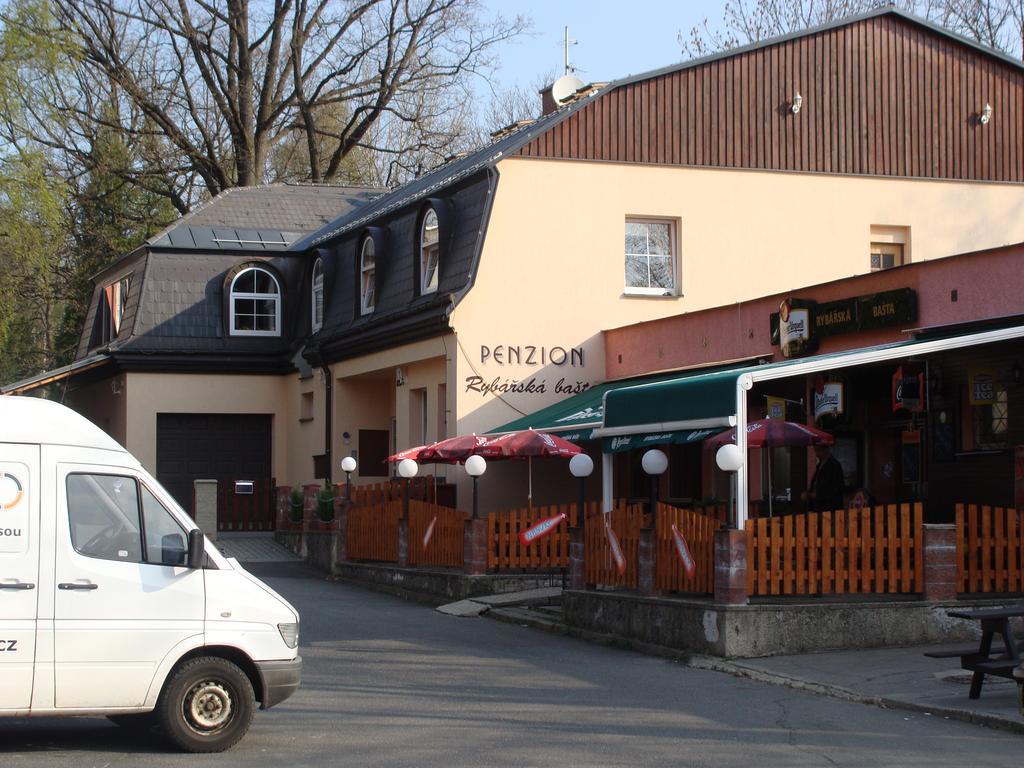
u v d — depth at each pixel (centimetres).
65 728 1153
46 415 1043
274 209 3931
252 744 1061
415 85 5084
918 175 2930
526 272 2667
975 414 1945
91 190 4919
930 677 1339
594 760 1000
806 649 1509
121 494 1048
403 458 2322
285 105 4972
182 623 1041
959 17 4241
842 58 2903
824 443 1916
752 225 2816
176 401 3609
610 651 1642
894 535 1570
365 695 1309
